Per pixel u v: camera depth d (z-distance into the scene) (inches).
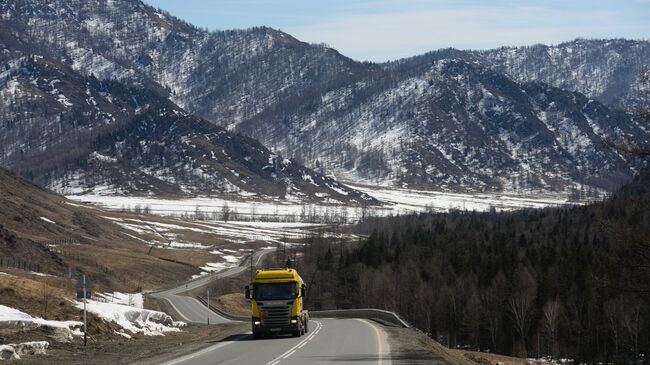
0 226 5103.3
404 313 4667.8
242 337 1886.1
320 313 3577.8
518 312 4023.1
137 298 4463.6
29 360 1275.8
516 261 4697.3
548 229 6082.7
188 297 5113.2
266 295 1786.4
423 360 1254.9
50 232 7130.9
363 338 1779.0
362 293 5083.7
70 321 1672.0
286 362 1214.3
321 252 6446.9
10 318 1540.4
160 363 1232.8
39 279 3599.9
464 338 4416.8
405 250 5723.4
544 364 3280.0
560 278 4141.2
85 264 5669.3
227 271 6998.0
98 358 1331.2
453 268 5002.5
